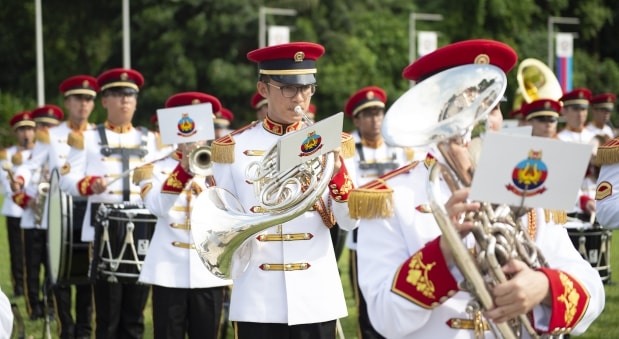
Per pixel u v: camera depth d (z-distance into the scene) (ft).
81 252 51.93
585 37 313.32
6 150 91.45
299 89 32.30
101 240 48.16
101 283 49.19
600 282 21.71
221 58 277.44
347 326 61.87
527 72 78.43
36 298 68.64
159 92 270.05
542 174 18.79
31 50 302.45
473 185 18.79
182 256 43.09
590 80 305.73
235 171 33.06
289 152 28.68
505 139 18.53
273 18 278.05
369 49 296.30
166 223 43.39
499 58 21.66
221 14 271.49
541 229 22.06
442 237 20.49
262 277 32.35
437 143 19.69
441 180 22.15
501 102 22.58
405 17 306.14
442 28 305.73
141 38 276.21
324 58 284.00
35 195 71.05
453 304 21.89
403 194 22.25
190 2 270.67
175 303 43.01
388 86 293.43
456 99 20.03
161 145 55.01
